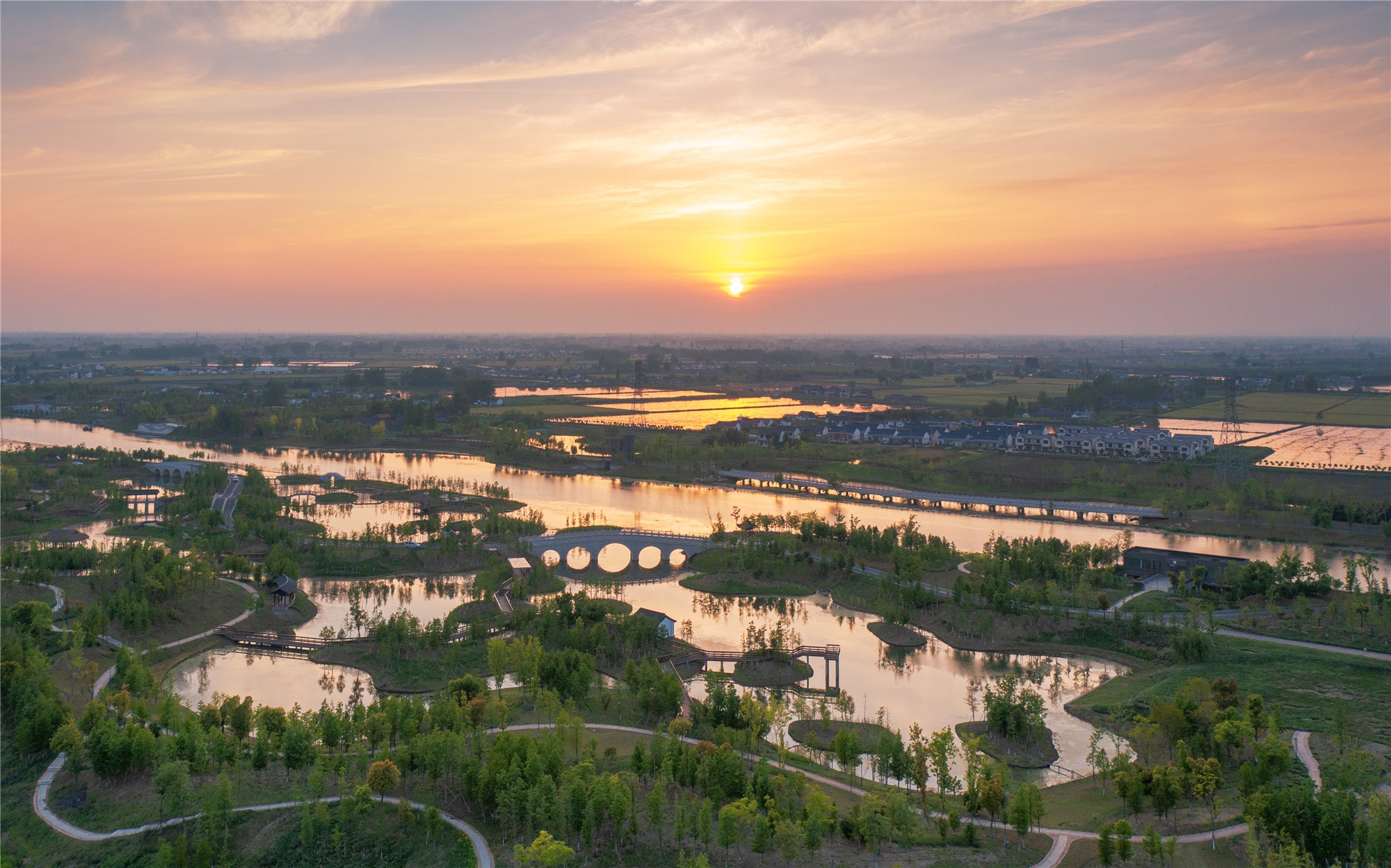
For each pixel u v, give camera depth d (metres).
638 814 134.25
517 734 155.00
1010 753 161.88
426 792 140.00
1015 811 125.62
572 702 167.00
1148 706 174.88
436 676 193.62
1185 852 122.88
